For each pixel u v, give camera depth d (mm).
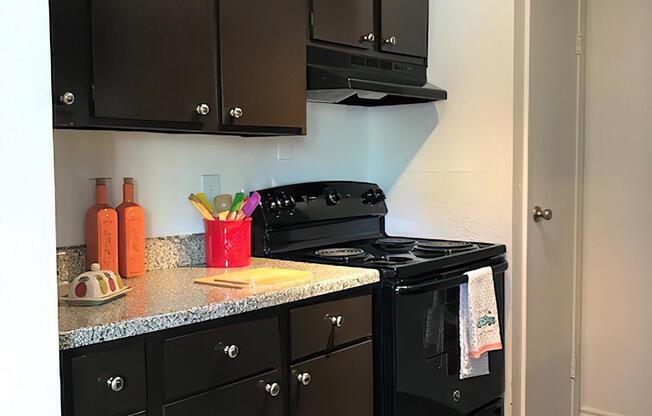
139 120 1666
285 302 1678
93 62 1555
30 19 1116
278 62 2057
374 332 2006
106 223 1838
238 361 1570
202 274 1968
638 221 2941
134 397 1353
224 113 1888
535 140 2619
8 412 1104
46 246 1147
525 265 2582
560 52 2803
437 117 2701
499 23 2498
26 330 1123
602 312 3053
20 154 1108
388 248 2469
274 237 2371
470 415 2297
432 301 2102
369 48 2453
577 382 3076
